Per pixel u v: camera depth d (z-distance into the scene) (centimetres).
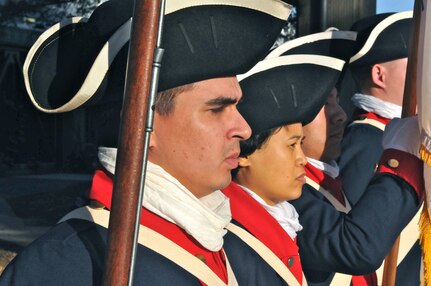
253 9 203
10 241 1190
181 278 204
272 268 260
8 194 1742
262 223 267
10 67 2317
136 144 172
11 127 2381
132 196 173
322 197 344
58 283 186
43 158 2334
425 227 268
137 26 172
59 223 201
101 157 206
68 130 2345
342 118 357
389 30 413
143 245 203
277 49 378
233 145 206
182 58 197
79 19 211
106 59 195
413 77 271
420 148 258
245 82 283
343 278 316
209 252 216
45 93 208
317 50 391
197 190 208
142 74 172
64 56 207
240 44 203
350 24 594
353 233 284
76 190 1808
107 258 173
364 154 387
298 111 285
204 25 198
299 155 286
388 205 276
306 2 591
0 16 2047
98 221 199
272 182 281
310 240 297
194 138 201
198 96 200
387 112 408
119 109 203
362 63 415
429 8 253
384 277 302
